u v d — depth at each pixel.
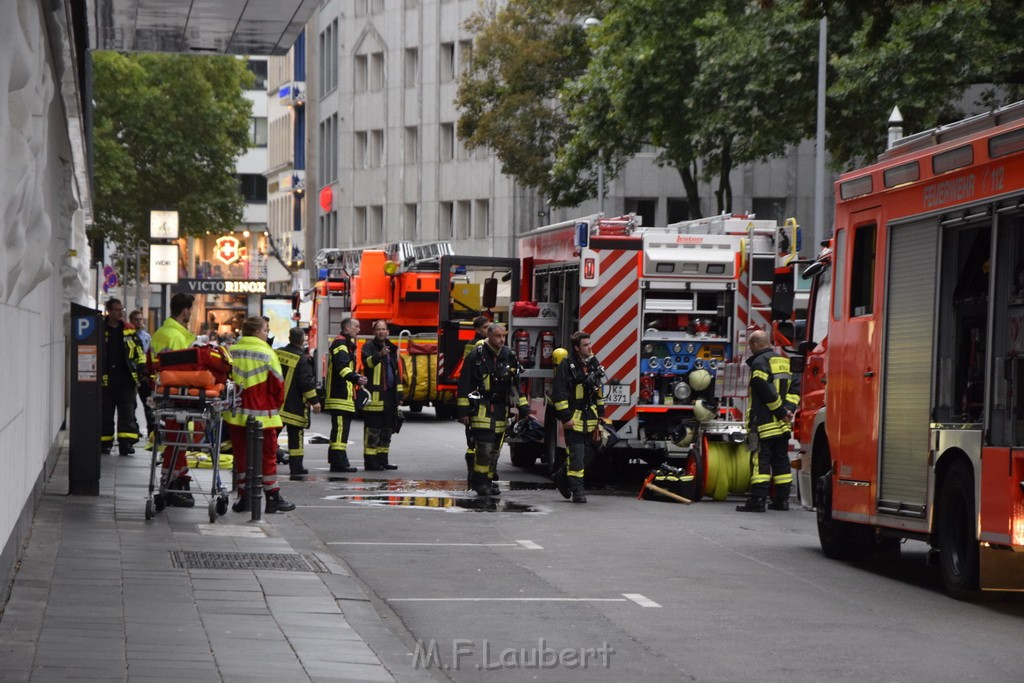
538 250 39.06
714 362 34.81
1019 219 17.78
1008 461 17.64
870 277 22.03
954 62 49.00
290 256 153.75
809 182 95.44
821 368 25.58
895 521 20.77
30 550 20.56
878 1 25.83
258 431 25.55
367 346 38.03
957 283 19.34
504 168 84.19
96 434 28.08
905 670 14.51
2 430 15.58
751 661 14.95
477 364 31.59
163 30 31.38
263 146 180.50
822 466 24.42
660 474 31.66
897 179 21.03
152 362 28.97
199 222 119.00
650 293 34.59
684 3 59.88
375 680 13.41
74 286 47.31
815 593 19.48
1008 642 16.03
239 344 26.75
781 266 34.50
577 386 30.73
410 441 49.00
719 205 65.56
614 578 20.58
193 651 14.14
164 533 23.14
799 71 54.91
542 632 16.48
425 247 61.72
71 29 21.88
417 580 20.22
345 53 129.75
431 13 117.50
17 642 14.12
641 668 14.59
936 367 19.75
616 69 62.38
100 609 16.17
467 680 14.02
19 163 14.67
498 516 28.12
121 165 113.06
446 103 116.31
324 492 32.16
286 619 16.17
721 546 24.30
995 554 18.25
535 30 82.31
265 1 28.12
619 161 73.12
